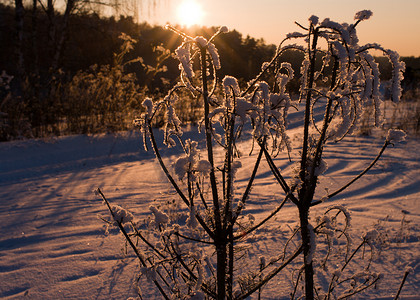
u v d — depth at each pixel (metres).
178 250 1.58
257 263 2.92
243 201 1.56
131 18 14.73
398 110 15.06
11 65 16.67
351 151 8.39
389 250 3.21
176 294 1.78
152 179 6.19
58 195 5.36
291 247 3.23
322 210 4.38
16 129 9.27
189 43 1.42
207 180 4.68
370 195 5.12
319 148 1.49
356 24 1.38
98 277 2.83
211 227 1.61
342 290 2.58
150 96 11.23
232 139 1.43
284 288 2.57
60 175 6.71
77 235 3.70
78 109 10.33
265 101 1.39
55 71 12.07
